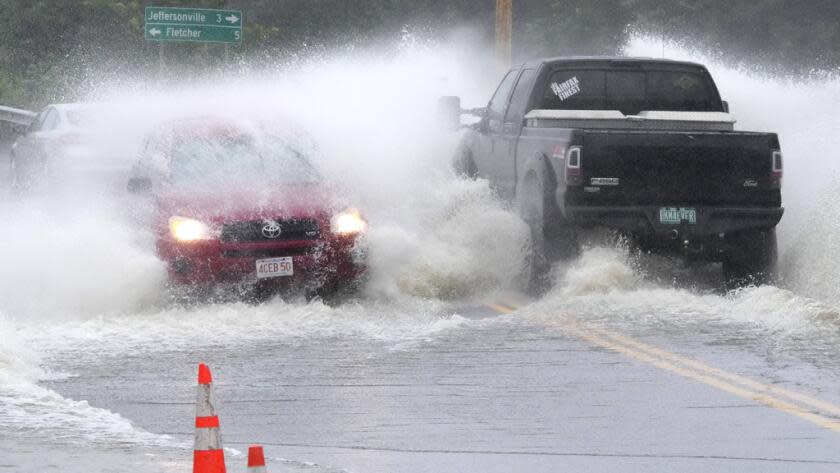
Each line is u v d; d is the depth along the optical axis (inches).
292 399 1006.4
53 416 925.8
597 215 1465.3
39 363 1152.8
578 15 5748.0
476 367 1119.6
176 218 1402.6
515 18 6205.7
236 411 967.6
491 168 1759.4
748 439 869.2
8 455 800.9
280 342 1252.5
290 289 1422.2
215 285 1395.2
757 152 1492.4
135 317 1360.7
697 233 1485.0
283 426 920.3
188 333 1294.3
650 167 1472.7
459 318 1371.8
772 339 1230.9
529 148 1584.6
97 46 4906.5
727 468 797.9
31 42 5792.3
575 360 1142.3
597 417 936.3
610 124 1624.0
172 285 1392.7
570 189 1465.3
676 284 1584.6
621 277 1465.3
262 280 1405.0
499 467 804.6
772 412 945.5
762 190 1496.1
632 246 1502.2
